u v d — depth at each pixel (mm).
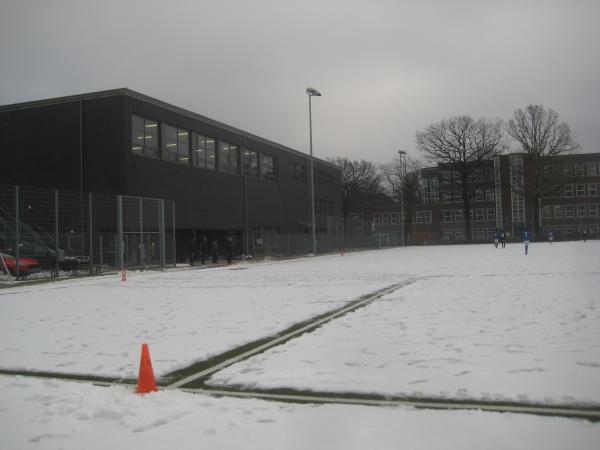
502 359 6398
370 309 11109
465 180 85000
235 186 44750
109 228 26750
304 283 18578
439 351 6930
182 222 37594
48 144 33375
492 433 4145
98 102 32562
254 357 6906
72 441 4238
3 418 4820
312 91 44375
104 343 8148
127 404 5059
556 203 94188
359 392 5328
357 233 64625
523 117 83562
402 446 3943
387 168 106688
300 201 58156
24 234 22891
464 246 74938
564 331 8047
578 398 4926
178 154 37656
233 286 18141
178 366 6590
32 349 7828
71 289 18516
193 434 4293
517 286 15008
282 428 4375
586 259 28641
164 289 17641
